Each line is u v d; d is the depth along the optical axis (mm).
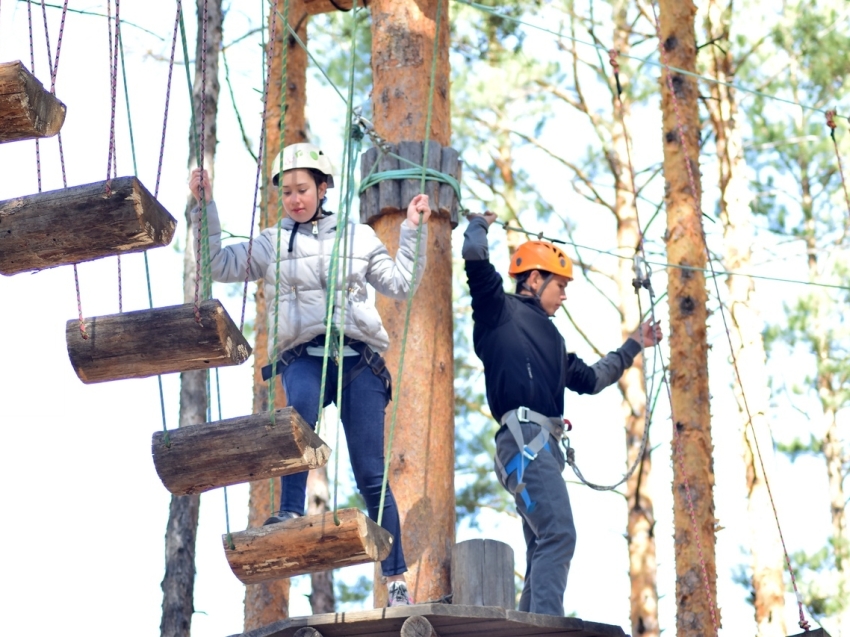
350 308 5469
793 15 15039
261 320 11305
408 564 6547
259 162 5055
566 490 6328
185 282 11414
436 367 6906
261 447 4746
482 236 6672
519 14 14539
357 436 5484
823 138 15602
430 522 6625
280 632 5180
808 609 14953
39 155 4773
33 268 4766
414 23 7535
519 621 5133
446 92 7562
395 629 5141
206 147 11555
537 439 6371
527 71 14219
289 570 4871
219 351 4766
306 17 11383
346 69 14906
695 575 9398
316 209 5586
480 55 14930
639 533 13406
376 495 5469
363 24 14742
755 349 14086
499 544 5879
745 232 14680
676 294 10047
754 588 13320
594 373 7285
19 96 4582
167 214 4785
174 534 10594
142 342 4754
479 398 15383
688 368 9859
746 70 16000
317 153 5602
